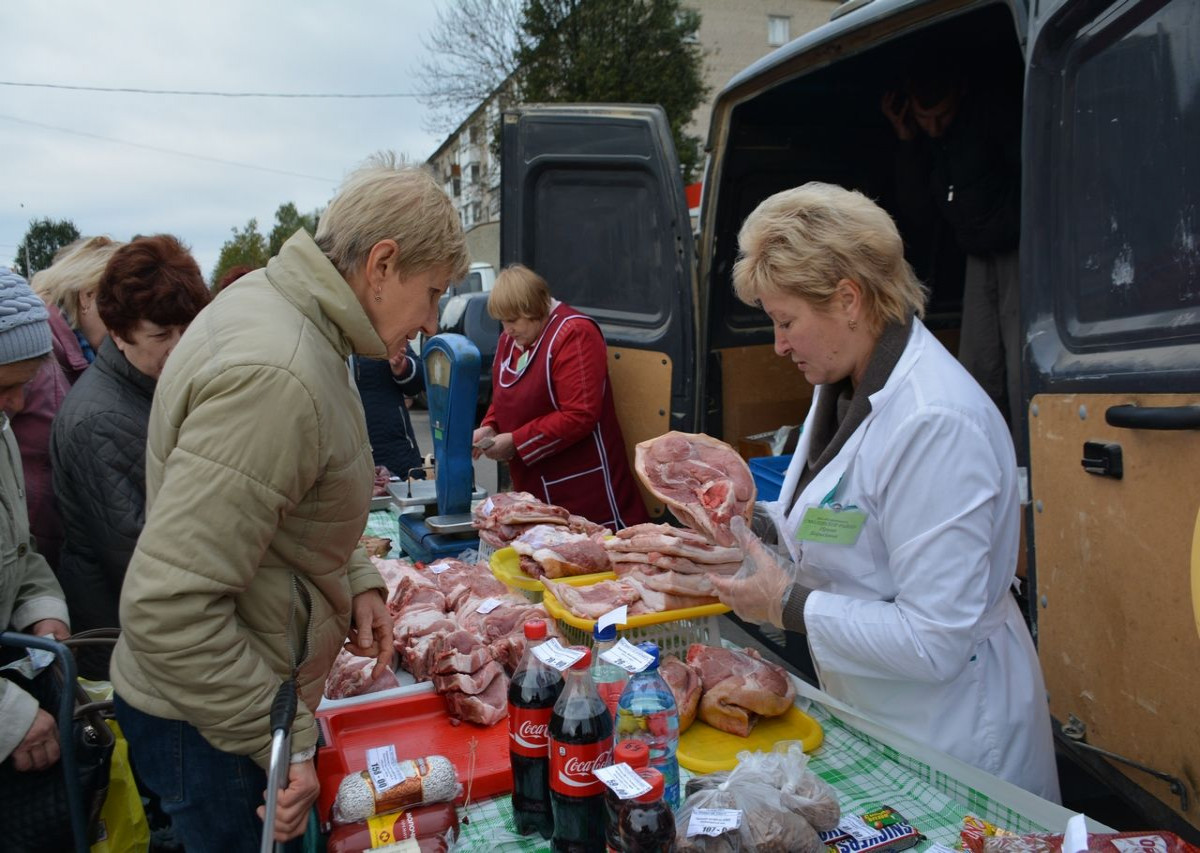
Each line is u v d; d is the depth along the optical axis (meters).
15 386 2.07
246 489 1.33
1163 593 1.83
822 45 3.48
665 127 4.02
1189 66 1.76
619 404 4.38
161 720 1.54
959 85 3.86
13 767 1.93
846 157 4.83
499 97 25.28
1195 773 1.77
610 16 22.84
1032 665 1.84
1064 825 1.47
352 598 1.96
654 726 1.49
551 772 1.43
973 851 1.39
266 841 1.26
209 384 1.34
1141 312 1.92
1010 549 1.75
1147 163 1.90
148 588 1.32
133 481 2.33
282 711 1.36
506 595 2.53
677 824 1.33
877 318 1.75
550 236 4.50
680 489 2.32
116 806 2.12
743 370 4.64
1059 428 2.16
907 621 1.64
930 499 1.61
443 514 3.40
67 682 1.85
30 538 2.31
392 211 1.52
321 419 1.41
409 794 1.54
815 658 1.80
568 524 2.92
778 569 1.89
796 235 1.70
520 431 3.67
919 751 1.71
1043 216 2.25
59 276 3.22
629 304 4.32
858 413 1.75
